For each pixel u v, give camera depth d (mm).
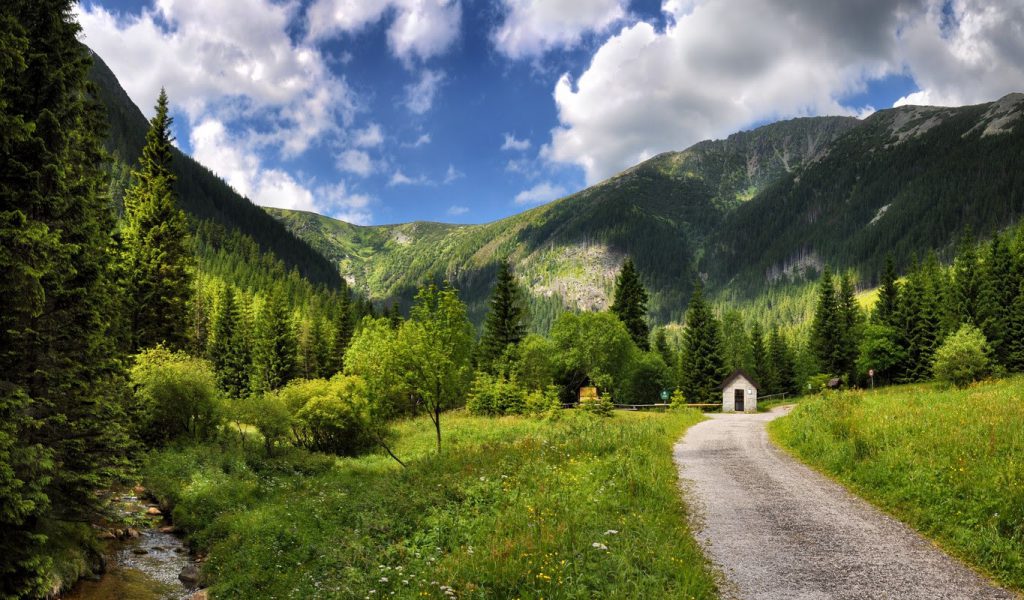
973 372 43250
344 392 31234
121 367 15539
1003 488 10312
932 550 9516
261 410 30078
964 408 17562
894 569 8719
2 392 10578
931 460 12914
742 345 96938
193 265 39125
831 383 79500
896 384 74438
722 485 14750
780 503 12820
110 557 14688
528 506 11352
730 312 103688
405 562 9695
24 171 11461
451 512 11992
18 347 11664
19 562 10406
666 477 14938
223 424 32531
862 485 13781
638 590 7555
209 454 26562
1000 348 62344
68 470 12984
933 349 69750
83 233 13523
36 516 11805
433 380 24469
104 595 12086
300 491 21047
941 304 72938
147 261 35625
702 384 73375
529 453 17453
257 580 11719
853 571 8680
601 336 63156
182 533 17562
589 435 21438
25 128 11266
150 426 28531
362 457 32000
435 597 7820
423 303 25234
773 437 24797
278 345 73125
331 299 132875
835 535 10445
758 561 9195
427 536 10781
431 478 15727
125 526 17031
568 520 10188
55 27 13695
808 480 15234
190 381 29516
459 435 33656
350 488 20047
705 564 9047
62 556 12383
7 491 9727
